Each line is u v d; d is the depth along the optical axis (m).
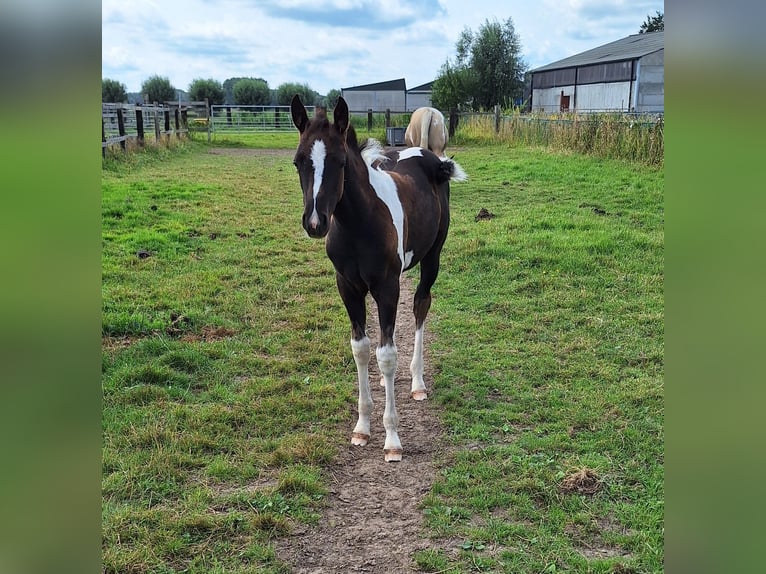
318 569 2.59
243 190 11.21
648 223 8.03
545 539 2.71
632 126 12.91
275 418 3.77
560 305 5.57
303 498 3.01
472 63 37.09
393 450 3.42
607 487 3.06
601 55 32.91
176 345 4.67
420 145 11.47
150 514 2.85
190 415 3.74
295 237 8.04
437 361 4.61
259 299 5.82
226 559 2.62
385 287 3.39
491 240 7.40
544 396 4.04
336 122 3.07
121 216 8.42
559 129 15.57
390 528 2.84
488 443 3.53
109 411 3.75
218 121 26.52
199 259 6.90
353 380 4.34
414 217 3.77
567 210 9.02
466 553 2.65
